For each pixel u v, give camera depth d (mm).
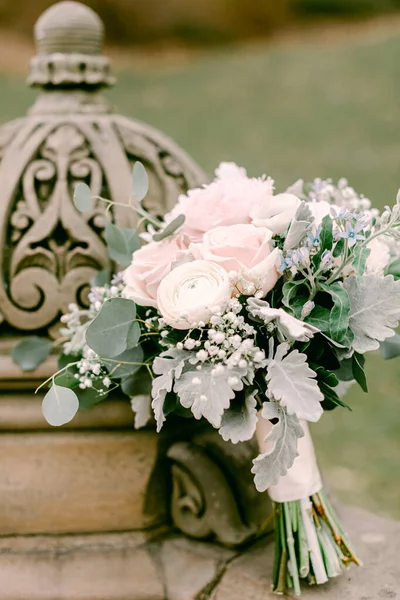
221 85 6027
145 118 5391
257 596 1129
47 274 1179
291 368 1003
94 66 1258
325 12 7781
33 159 1210
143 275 1053
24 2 7062
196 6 7402
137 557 1184
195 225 1067
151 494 1204
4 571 1162
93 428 1186
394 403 2436
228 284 1003
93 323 1043
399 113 5156
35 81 1261
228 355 1034
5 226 1185
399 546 1203
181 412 1078
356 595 1114
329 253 1014
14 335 1195
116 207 1202
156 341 1093
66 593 1146
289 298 1036
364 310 1034
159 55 7215
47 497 1187
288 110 5402
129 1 7242
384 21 7762
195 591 1150
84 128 1226
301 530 1101
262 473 999
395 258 1132
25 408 1175
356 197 1139
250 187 1076
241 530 1201
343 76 5910
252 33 7609
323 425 2359
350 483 2006
